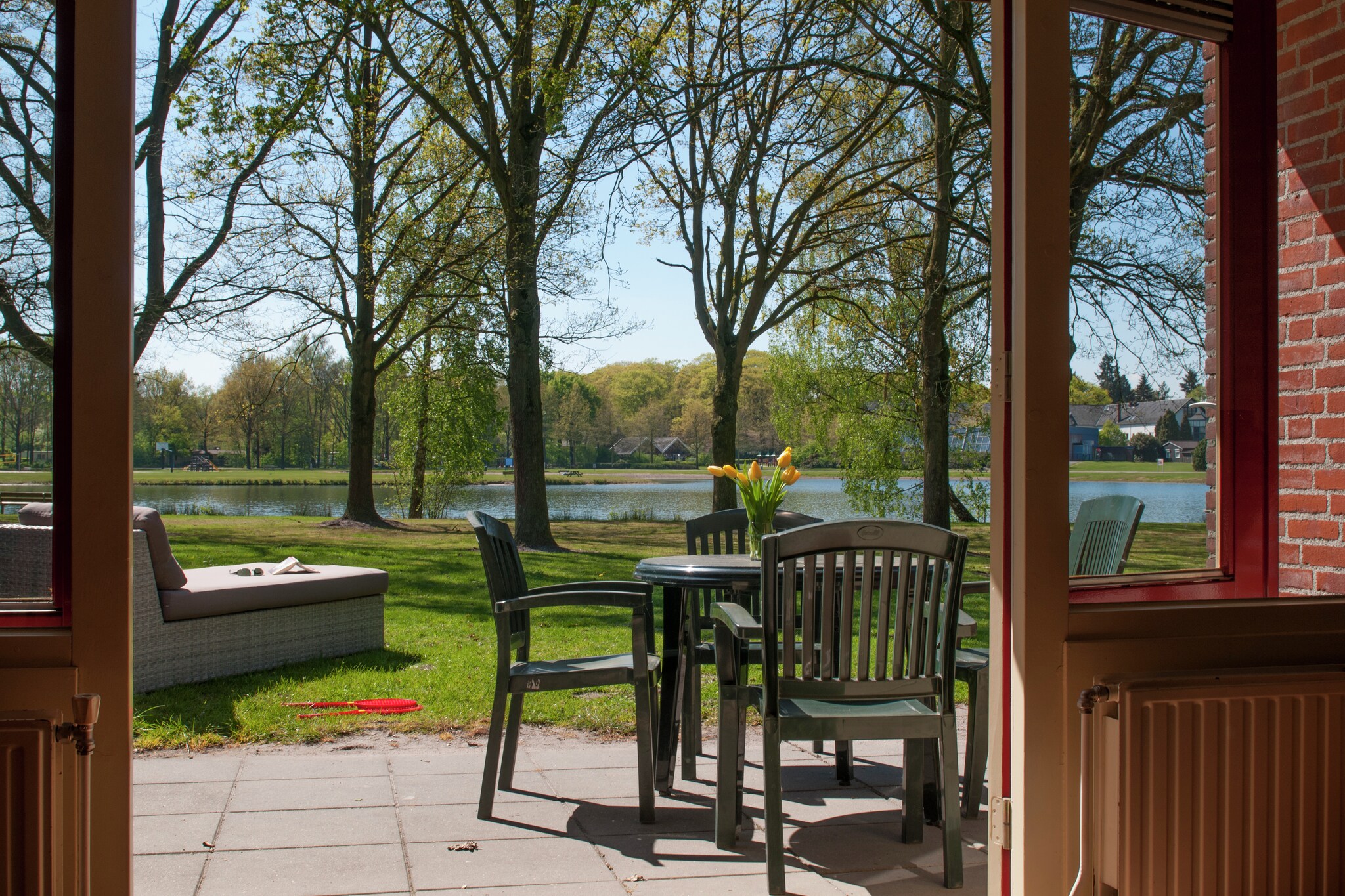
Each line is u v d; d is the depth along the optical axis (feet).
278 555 37.81
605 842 9.38
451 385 67.92
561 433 128.26
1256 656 7.75
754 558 11.46
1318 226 8.77
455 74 49.88
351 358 59.41
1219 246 8.60
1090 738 7.11
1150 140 8.42
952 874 8.42
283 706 14.08
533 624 22.80
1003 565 7.29
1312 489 8.63
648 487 116.47
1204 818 7.10
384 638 19.08
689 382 129.49
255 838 9.25
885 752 13.04
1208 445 8.43
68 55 5.99
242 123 45.42
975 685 10.61
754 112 41.88
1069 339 7.15
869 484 59.72
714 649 11.29
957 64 38.68
